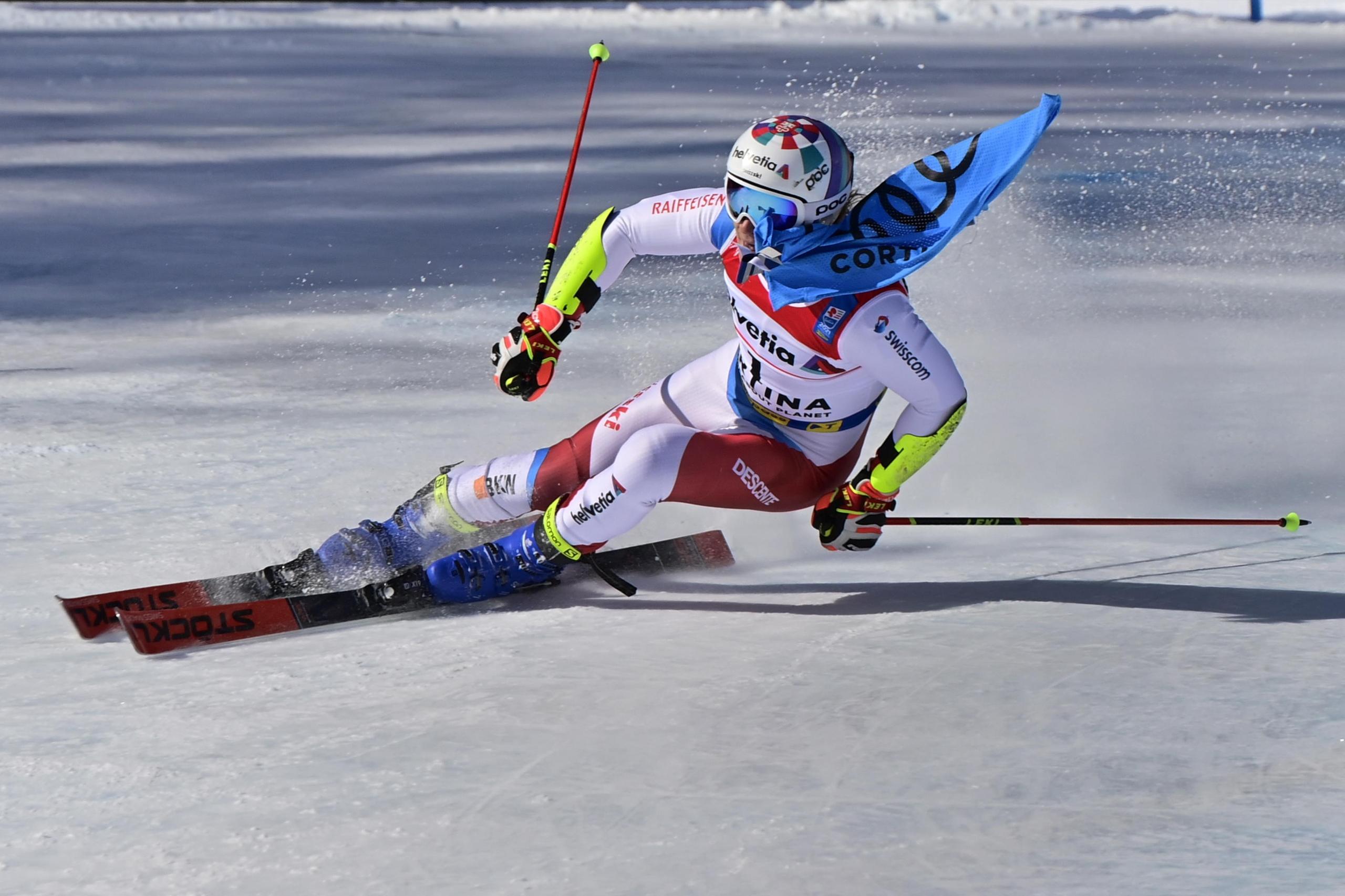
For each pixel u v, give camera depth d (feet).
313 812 27.40
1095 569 43.88
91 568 43.42
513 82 265.95
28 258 104.73
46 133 181.06
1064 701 32.55
